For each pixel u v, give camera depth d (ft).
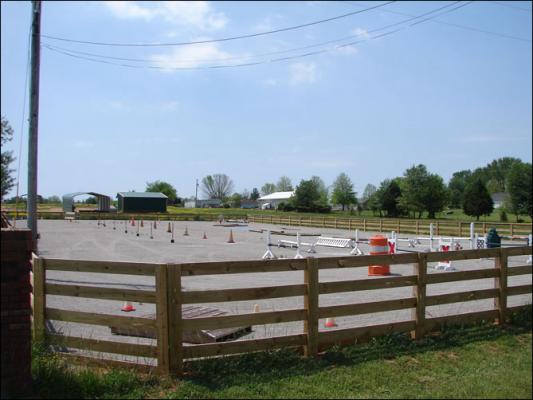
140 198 235.20
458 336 22.70
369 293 38.42
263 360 18.58
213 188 440.04
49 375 15.93
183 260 63.05
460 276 23.89
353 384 16.87
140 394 15.52
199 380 16.75
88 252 72.59
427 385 16.98
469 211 204.64
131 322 17.72
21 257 14.96
